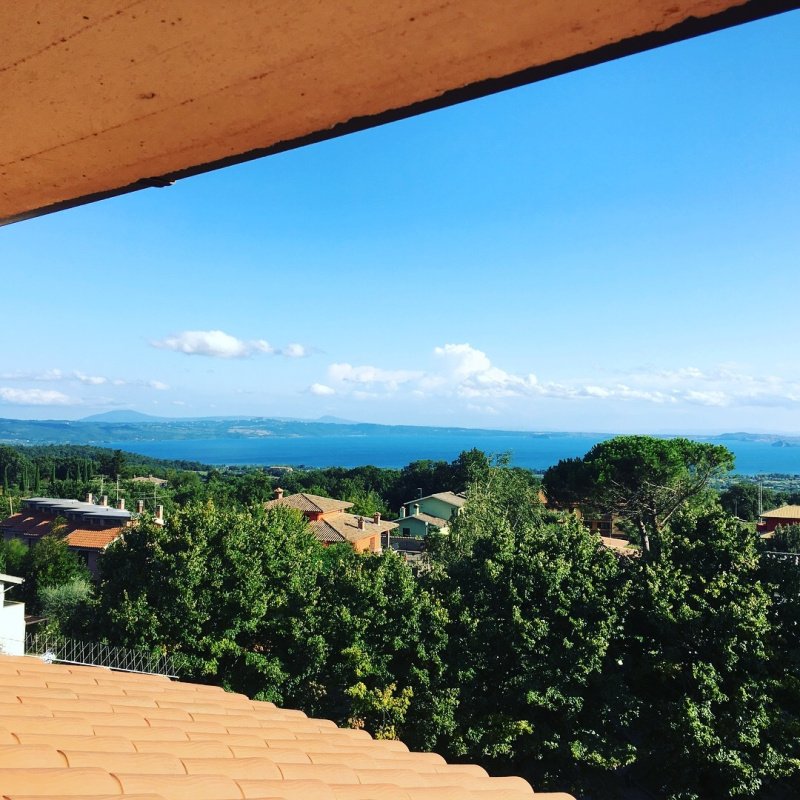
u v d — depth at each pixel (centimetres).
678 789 1591
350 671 1806
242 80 126
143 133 152
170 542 2098
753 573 1752
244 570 1995
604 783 1762
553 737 1658
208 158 166
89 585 3097
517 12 98
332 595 1942
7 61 125
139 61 122
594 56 111
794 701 1638
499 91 126
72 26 112
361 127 146
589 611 1722
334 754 509
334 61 117
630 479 3325
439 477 8212
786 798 1681
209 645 1936
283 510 2869
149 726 475
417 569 2586
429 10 100
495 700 1755
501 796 472
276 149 160
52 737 372
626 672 1738
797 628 1645
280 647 1991
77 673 681
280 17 105
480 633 1750
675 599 1711
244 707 678
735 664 1603
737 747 1539
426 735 1714
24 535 4153
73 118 145
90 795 282
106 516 4075
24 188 188
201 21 107
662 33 102
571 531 2022
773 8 93
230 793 338
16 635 1930
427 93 128
